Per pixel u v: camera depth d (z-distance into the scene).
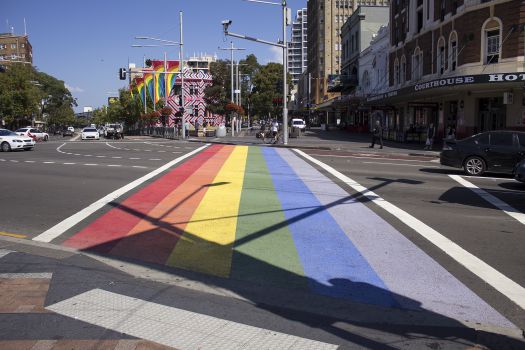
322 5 118.62
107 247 7.67
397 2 49.47
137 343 4.39
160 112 71.31
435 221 9.44
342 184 14.23
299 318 5.02
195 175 16.06
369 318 5.05
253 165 19.50
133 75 97.06
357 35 72.75
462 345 4.46
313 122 116.19
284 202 11.27
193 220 9.41
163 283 6.05
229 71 75.94
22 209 10.45
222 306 5.32
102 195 12.11
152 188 13.22
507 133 16.72
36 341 4.41
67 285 5.91
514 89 28.91
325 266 6.69
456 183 14.85
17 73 70.06
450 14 34.75
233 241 7.95
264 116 100.94
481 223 9.31
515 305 5.41
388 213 10.13
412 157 25.53
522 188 13.90
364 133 60.31
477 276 6.32
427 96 37.00
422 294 5.71
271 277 6.28
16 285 5.89
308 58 142.75
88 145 36.91
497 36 29.91
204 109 87.31
